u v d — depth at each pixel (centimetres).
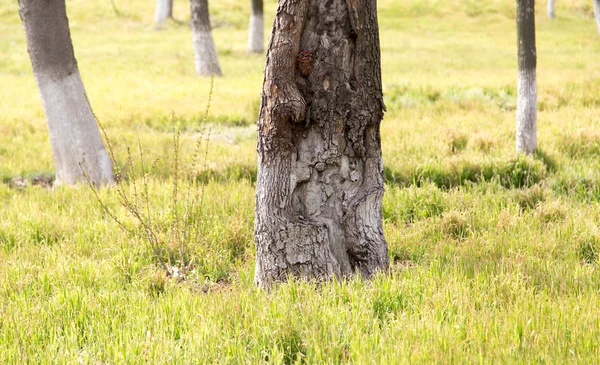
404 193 1141
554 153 1398
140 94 2427
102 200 1126
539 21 5678
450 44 4519
